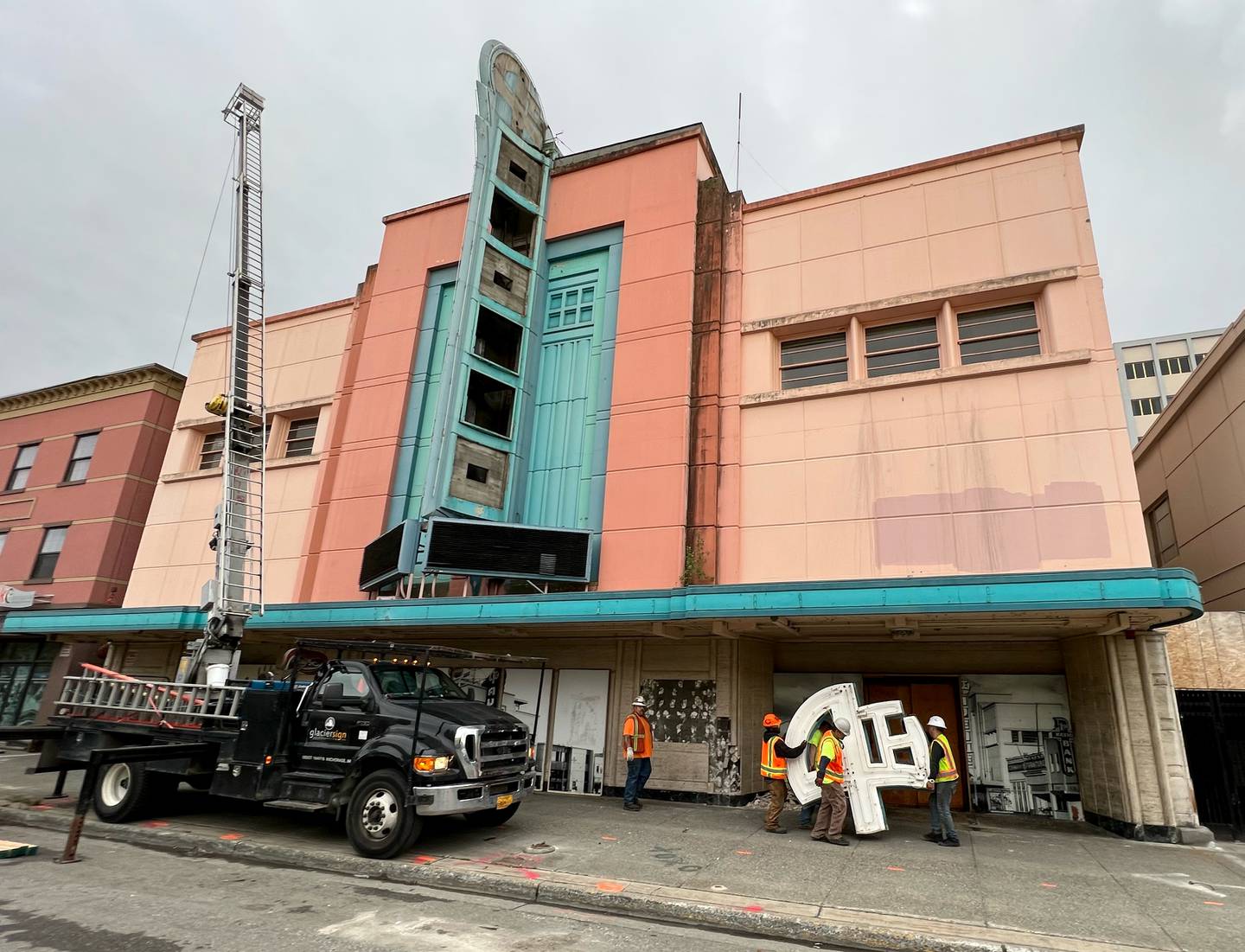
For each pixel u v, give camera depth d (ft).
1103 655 36.88
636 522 46.93
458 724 28.91
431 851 28.17
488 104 58.08
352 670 31.48
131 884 24.21
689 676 44.29
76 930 19.30
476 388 54.70
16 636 77.71
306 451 67.36
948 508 40.37
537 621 40.73
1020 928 20.26
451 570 45.47
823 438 44.65
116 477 81.30
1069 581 30.17
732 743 41.93
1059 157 43.86
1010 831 35.70
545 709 47.83
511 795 30.35
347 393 63.98
